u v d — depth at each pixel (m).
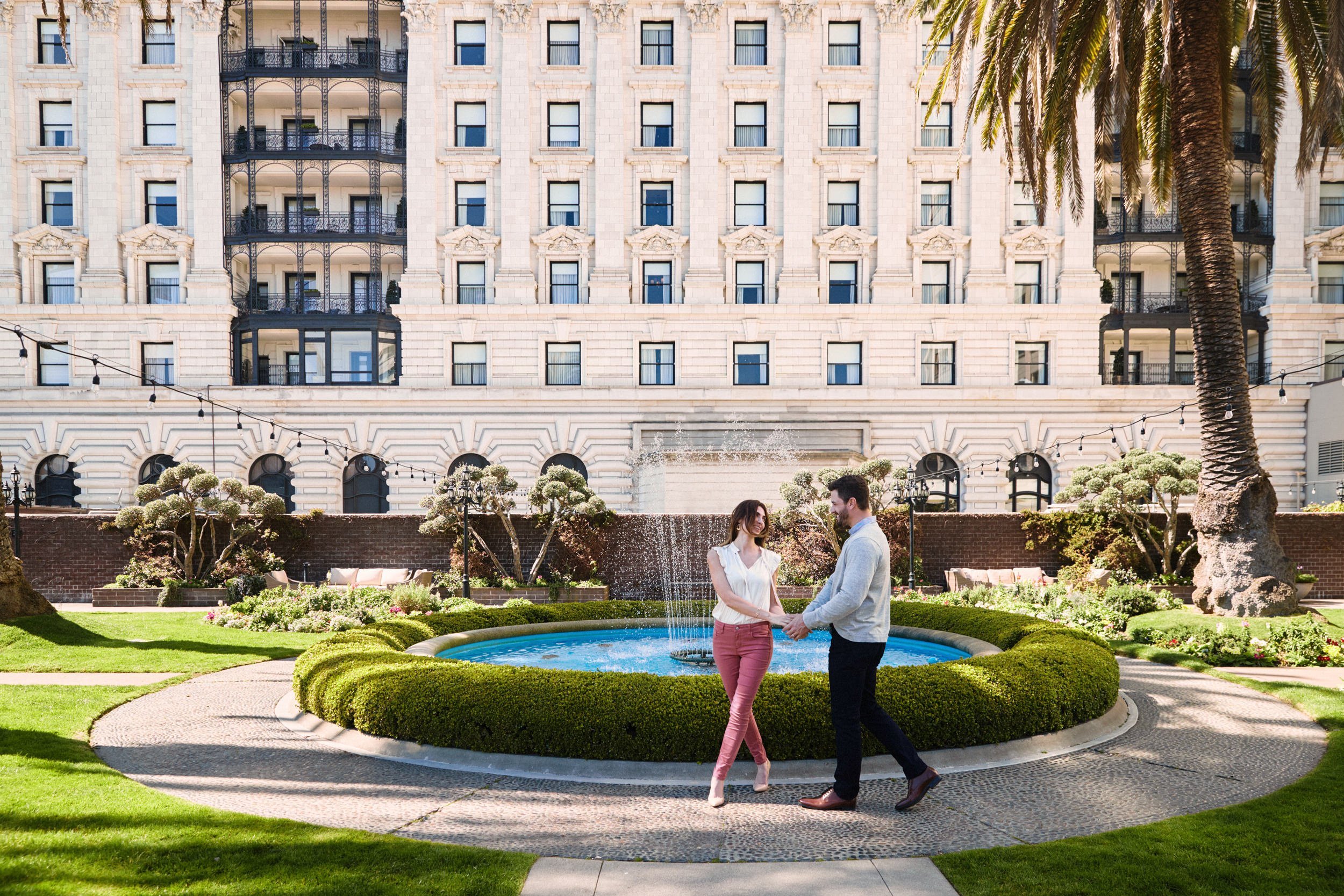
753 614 5.17
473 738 6.25
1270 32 14.52
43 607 13.07
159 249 30.86
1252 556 13.60
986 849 4.47
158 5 31.19
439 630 10.69
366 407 30.34
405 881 3.98
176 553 19.62
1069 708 6.84
